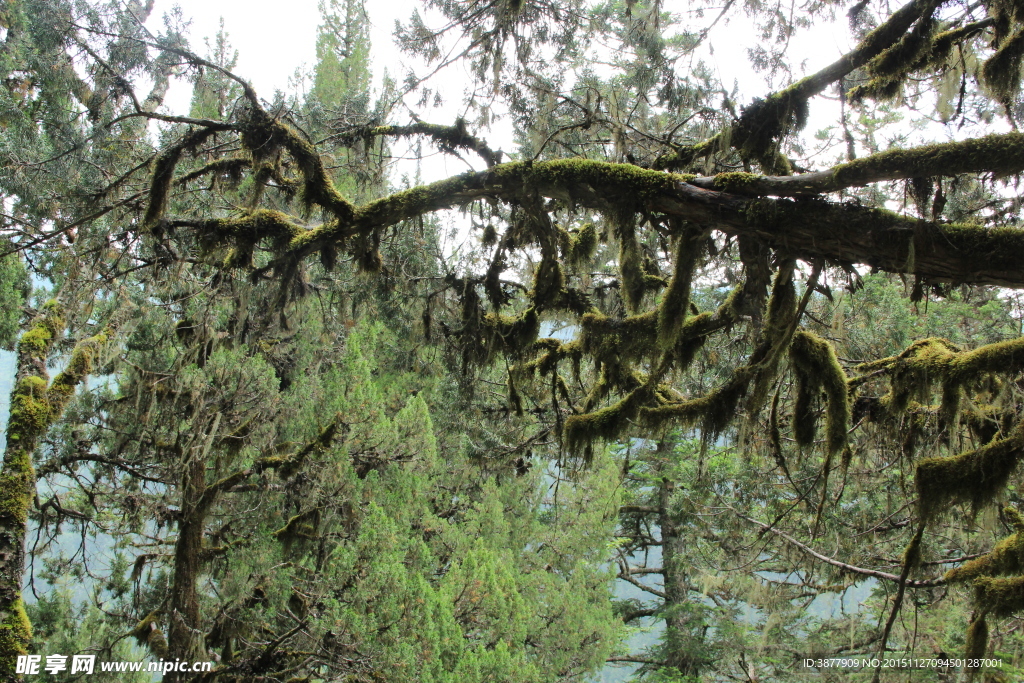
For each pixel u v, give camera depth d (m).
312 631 8.07
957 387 4.50
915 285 3.75
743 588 8.12
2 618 6.79
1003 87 4.33
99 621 9.58
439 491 12.05
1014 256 3.34
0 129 7.40
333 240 4.93
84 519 9.10
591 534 13.12
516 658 9.20
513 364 6.49
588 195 4.42
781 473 8.56
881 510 7.80
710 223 4.12
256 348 9.38
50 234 5.52
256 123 4.82
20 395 7.64
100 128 6.15
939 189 3.61
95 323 8.34
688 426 5.18
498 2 5.39
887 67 4.42
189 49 5.42
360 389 9.81
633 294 4.52
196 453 7.89
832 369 4.66
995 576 4.86
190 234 6.68
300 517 9.50
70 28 5.32
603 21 6.24
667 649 14.46
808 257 4.02
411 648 7.89
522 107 6.11
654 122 6.86
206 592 9.41
